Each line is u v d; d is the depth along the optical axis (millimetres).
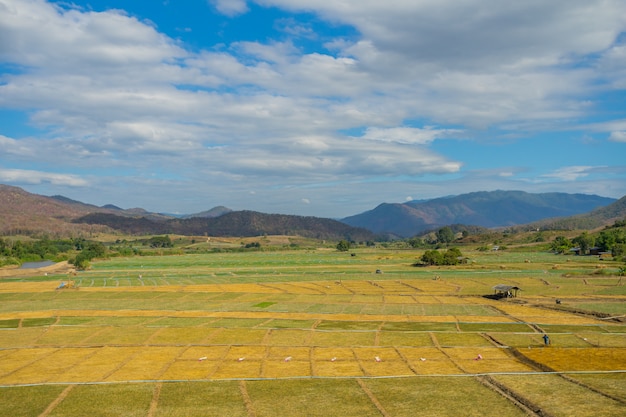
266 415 58875
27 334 104438
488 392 64938
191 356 85688
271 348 90438
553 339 93125
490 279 180875
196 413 59938
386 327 107375
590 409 57844
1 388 69375
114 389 68562
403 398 63312
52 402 63938
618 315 113875
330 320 116062
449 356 83625
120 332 105250
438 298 145125
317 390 66938
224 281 194500
